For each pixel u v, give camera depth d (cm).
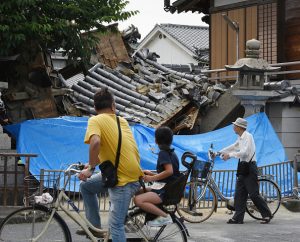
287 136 1872
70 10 1541
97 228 758
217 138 1565
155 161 1448
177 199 756
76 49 1622
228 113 1850
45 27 1439
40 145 1442
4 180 1140
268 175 1309
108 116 698
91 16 1580
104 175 688
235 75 2312
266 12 2216
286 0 2158
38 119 1518
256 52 1655
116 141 686
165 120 1733
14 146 1545
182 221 748
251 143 1133
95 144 670
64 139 1447
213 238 976
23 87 1666
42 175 1098
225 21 2377
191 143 1533
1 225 718
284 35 2161
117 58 1992
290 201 1338
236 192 1152
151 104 1789
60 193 733
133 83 1916
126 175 689
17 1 1383
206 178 1183
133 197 736
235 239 968
